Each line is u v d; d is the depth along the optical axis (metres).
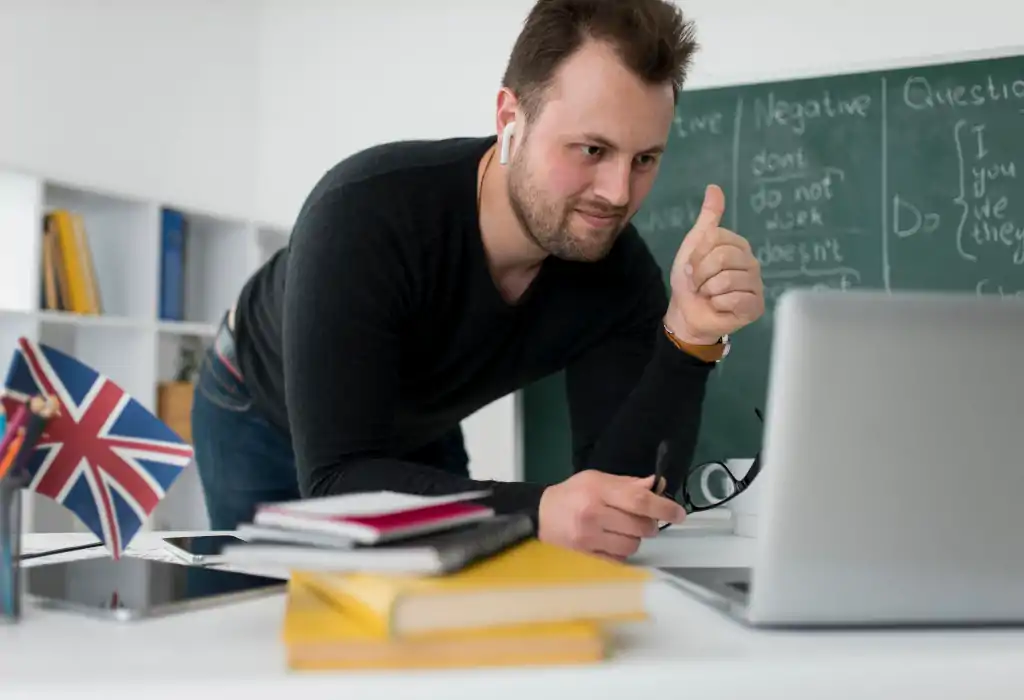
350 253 0.99
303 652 0.44
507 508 0.84
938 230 2.24
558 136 0.92
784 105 2.35
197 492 2.83
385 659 0.44
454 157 1.08
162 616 0.59
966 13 2.38
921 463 0.50
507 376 1.25
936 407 0.50
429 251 1.04
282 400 1.41
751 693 0.44
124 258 2.67
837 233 2.30
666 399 1.07
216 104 3.28
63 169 2.88
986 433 0.50
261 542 0.52
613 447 1.08
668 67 0.90
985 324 0.49
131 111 3.07
